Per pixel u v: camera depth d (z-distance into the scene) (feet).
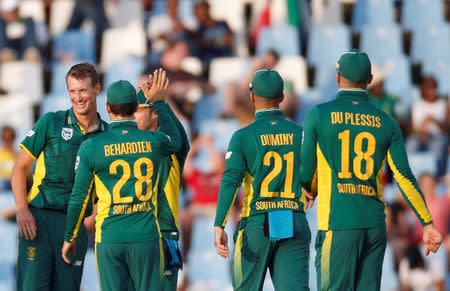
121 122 52.80
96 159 51.85
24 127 127.34
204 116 123.85
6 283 107.96
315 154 53.16
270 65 125.90
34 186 58.65
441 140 119.34
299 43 139.74
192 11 152.46
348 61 53.21
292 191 55.62
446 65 135.74
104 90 130.00
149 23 144.05
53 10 160.45
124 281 53.11
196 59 134.41
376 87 119.85
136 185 52.19
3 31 141.08
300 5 143.95
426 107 122.93
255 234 55.06
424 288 103.24
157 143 52.95
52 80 136.56
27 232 57.77
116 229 52.03
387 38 139.85
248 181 55.98
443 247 105.40
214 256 106.63
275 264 55.77
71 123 57.98
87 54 142.72
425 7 148.05
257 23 144.25
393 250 104.47
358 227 52.03
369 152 52.54
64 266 58.80
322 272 53.01
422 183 108.37
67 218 53.26
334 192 52.44
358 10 148.66
